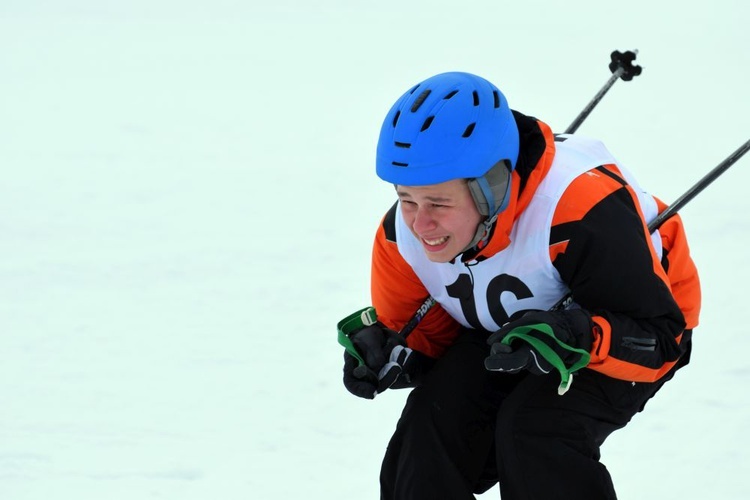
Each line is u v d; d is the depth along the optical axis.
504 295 9.42
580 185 8.96
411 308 10.40
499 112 8.72
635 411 9.60
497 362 8.38
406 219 8.94
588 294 8.92
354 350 9.44
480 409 9.72
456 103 8.52
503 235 8.98
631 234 8.87
